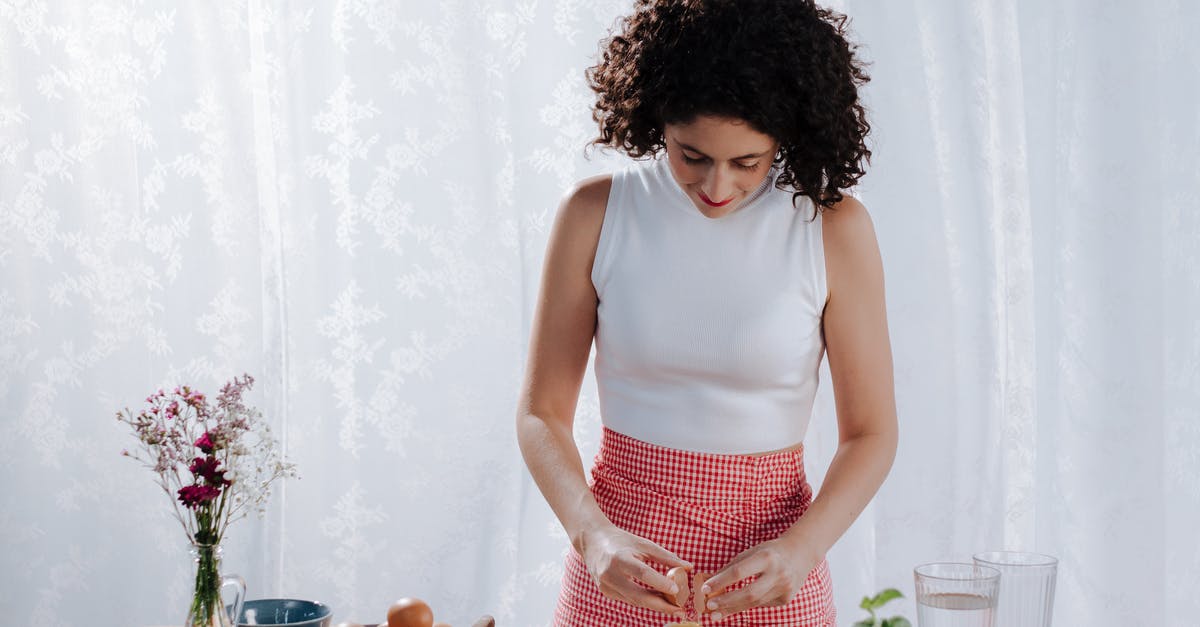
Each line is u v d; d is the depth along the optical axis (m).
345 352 2.69
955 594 1.11
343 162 2.66
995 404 2.56
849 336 1.42
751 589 1.24
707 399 1.39
